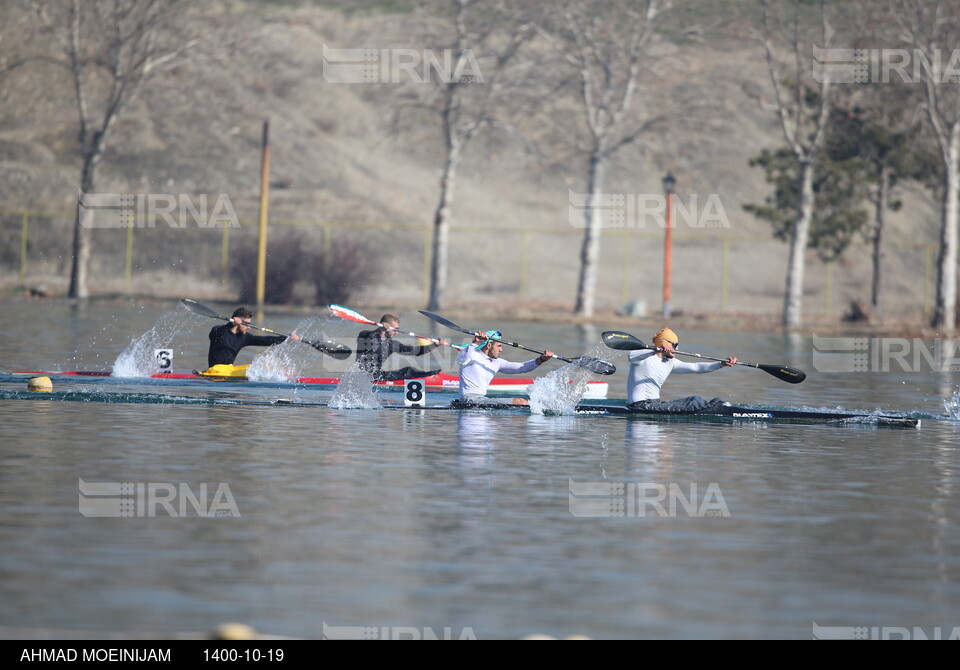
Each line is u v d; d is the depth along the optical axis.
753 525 38.25
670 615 28.34
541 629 27.19
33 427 56.53
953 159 181.38
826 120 185.38
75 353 100.19
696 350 134.38
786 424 66.94
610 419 67.69
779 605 29.27
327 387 79.44
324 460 49.53
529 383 79.69
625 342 69.94
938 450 57.34
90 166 199.25
